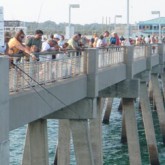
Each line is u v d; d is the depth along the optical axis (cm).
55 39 3138
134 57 4459
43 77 2362
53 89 2405
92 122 3372
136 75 5053
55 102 2442
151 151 4978
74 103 2850
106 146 5500
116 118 7319
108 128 6525
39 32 2545
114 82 3603
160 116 5903
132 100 4066
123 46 3962
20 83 2144
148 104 5053
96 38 3947
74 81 2692
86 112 2858
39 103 2258
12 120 2011
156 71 6019
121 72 3825
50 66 2452
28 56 2197
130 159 4178
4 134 1898
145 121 5034
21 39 2220
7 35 2355
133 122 4109
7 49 2178
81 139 2859
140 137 6019
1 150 1875
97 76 2986
